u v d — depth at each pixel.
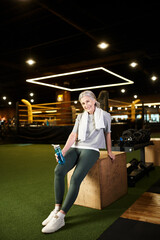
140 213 1.95
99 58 9.73
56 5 5.59
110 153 2.21
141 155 3.31
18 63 10.52
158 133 14.35
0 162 4.94
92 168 2.11
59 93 15.09
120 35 7.77
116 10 6.10
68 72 11.43
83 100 2.07
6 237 1.63
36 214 2.04
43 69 11.20
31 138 9.45
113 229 1.70
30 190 2.76
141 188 2.68
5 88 16.14
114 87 15.95
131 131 3.08
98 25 6.85
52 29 7.56
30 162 4.84
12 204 2.29
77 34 7.64
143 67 11.40
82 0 5.56
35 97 19.36
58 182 1.86
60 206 1.85
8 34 7.93
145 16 6.45
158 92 16.66
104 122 2.14
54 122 14.90
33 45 8.38
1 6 6.02
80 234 1.64
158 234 1.59
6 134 10.41
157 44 8.39
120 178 2.39
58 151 1.88
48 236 1.63
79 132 2.04
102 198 2.09
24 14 6.50
